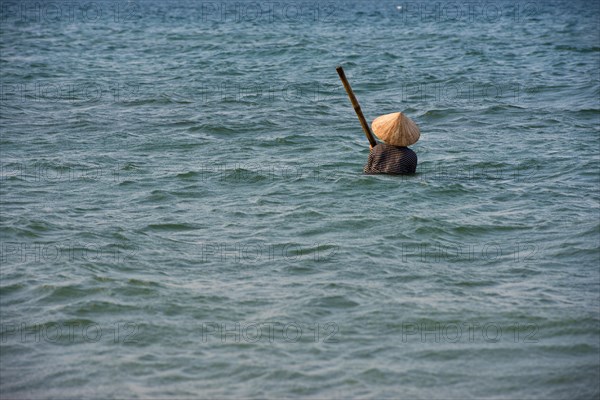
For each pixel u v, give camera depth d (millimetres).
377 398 12570
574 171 25625
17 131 31047
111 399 12445
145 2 134000
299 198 22312
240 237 19359
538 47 61688
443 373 13344
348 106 37125
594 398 12750
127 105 36719
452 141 30031
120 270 17156
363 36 70312
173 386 12820
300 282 16688
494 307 15656
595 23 86812
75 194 22797
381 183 23531
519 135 31109
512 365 13641
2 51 58469
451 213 21172
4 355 13719
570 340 14430
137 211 21312
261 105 36750
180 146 28797
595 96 39281
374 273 17188
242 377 13086
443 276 17109
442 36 70688
